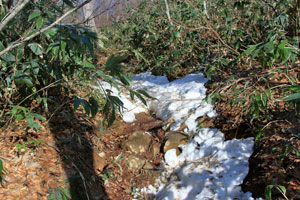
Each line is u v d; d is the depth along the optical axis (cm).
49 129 330
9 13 125
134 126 419
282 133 291
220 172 299
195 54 558
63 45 138
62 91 369
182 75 560
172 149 354
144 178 328
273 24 435
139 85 541
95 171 318
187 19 524
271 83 356
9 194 248
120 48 627
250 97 264
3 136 296
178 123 397
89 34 134
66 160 302
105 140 374
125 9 670
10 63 207
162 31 591
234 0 535
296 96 103
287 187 237
